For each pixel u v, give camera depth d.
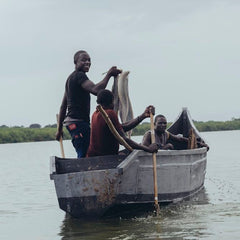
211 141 39.72
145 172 8.76
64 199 8.48
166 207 9.23
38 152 36.47
